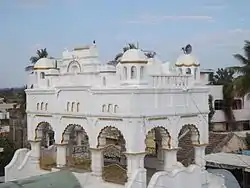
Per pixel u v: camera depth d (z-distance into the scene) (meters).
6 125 72.19
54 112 29.41
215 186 28.92
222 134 50.88
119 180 26.66
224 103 66.50
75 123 28.27
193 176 26.83
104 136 27.03
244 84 45.91
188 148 37.38
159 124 26.23
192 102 28.02
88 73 27.69
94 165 27.19
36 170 30.92
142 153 25.22
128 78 25.86
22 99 63.50
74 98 28.14
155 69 28.55
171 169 26.94
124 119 25.19
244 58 46.94
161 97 26.25
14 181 26.55
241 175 41.59
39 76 31.31
